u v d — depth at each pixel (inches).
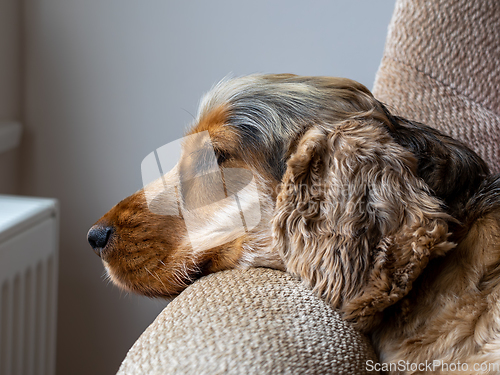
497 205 27.8
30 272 47.6
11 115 62.7
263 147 27.8
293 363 20.0
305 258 25.2
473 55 43.1
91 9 59.9
